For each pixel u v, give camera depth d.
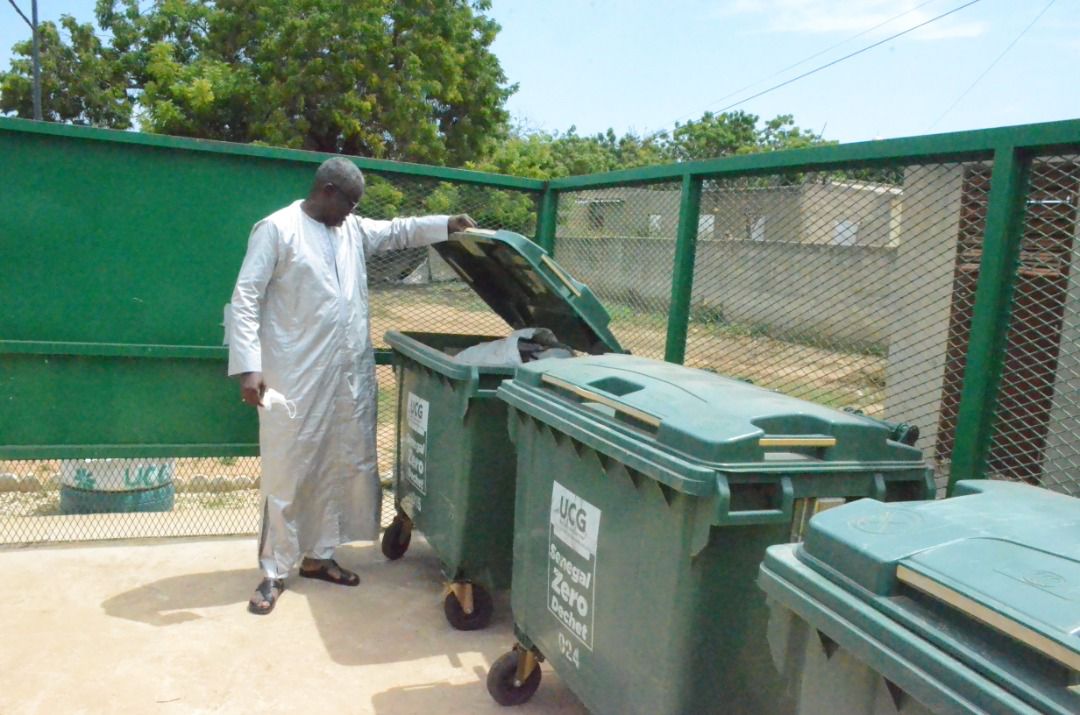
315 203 4.02
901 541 1.56
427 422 4.12
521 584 3.16
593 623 2.63
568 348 4.14
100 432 4.75
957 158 2.88
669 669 2.27
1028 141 2.59
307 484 4.14
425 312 5.19
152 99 19.23
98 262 4.66
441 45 20.08
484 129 22.31
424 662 3.64
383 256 5.14
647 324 4.44
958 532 1.58
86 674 3.37
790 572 1.68
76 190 4.57
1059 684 1.26
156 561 4.56
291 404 3.98
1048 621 1.27
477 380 3.62
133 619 3.86
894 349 3.12
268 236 3.88
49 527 5.06
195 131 19.56
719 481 2.11
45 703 3.15
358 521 4.41
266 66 19.06
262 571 4.39
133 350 4.70
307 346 4.00
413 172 5.04
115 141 4.55
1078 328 2.61
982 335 2.72
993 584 1.38
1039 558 1.46
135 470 5.39
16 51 22.56
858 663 1.58
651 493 2.32
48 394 4.64
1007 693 1.27
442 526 3.94
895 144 3.01
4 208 4.48
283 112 18.83
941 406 2.97
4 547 4.68
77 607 3.95
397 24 20.03
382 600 4.23
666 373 2.88
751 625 2.30
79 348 4.61
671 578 2.24
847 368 3.30
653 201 4.39
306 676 3.46
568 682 2.79
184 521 5.29
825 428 2.33
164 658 3.53
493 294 4.82
